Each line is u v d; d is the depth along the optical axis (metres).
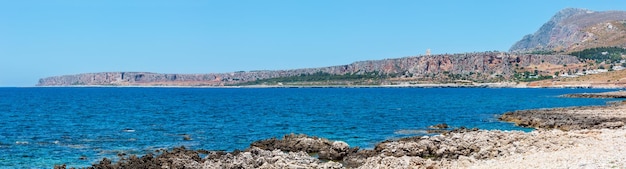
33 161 37.56
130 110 100.38
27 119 76.69
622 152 25.58
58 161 37.56
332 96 193.50
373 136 52.41
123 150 43.06
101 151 42.44
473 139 36.28
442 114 85.50
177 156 34.00
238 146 45.94
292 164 29.16
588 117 62.69
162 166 31.33
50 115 85.62
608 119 58.50
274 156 31.44
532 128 58.06
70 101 147.38
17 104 126.81
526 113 75.31
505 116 74.06
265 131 58.53
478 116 80.50
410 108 103.88
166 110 100.19
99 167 31.98
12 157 39.16
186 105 121.81
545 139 34.31
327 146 38.59
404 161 28.28
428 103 126.25
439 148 34.66
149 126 64.75
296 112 92.00
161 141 49.19
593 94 155.50
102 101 147.62
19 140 49.31
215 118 78.12
